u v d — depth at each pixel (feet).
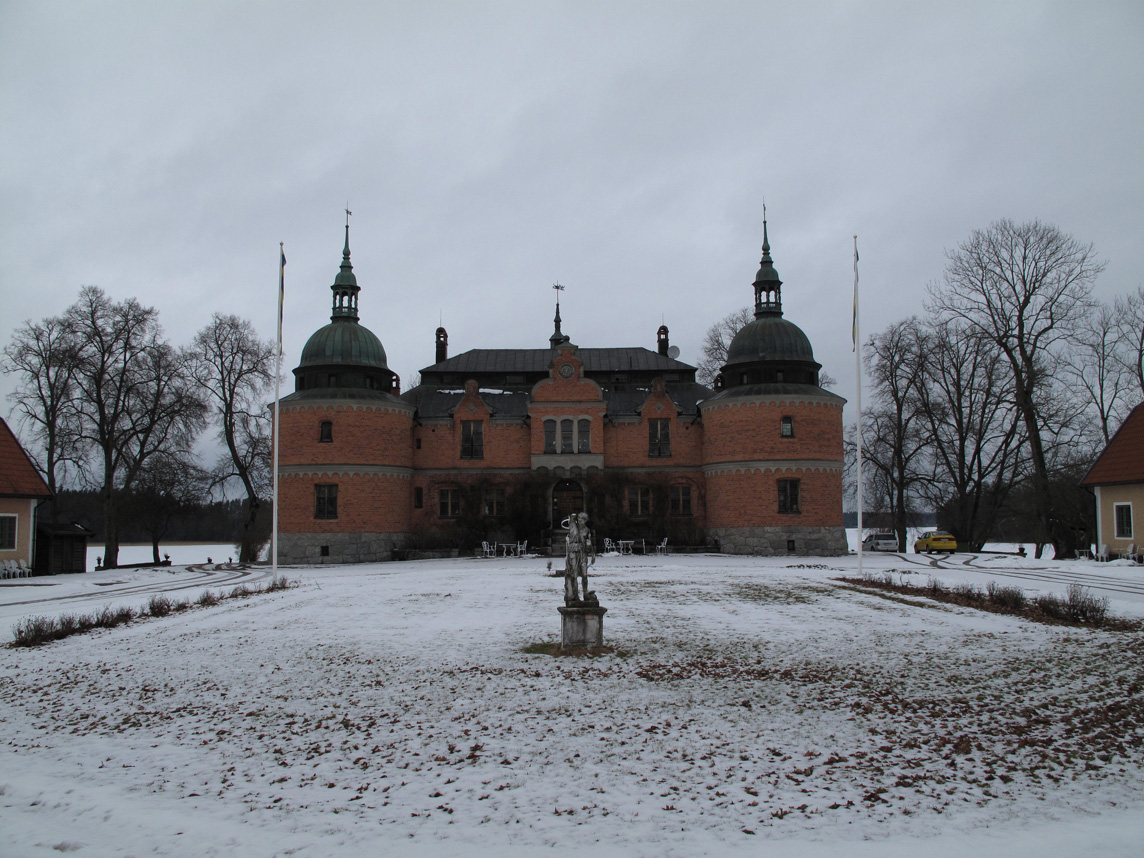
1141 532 130.72
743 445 160.97
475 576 108.37
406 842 23.47
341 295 172.76
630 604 73.00
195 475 181.37
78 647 55.21
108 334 154.71
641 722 35.27
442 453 175.52
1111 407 164.25
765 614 66.13
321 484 159.63
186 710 38.63
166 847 23.35
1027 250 147.43
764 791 27.20
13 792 28.12
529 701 38.75
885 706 37.52
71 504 256.32
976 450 170.30
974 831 23.77
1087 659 47.62
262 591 91.20
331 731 34.68
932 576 95.45
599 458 171.22
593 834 23.84
